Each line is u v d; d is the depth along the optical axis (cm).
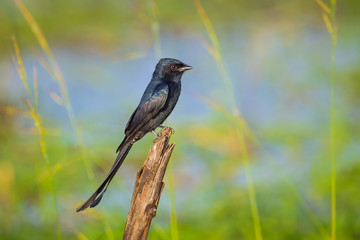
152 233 1013
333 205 837
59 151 1346
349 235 982
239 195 1142
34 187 1238
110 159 1444
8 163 1309
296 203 1069
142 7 1071
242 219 1047
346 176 1134
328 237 916
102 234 1020
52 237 1059
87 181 1277
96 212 935
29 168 1326
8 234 1084
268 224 1023
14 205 1166
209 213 1102
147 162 669
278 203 1081
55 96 950
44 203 1172
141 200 664
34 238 1063
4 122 1524
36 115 815
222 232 1023
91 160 1214
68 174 1273
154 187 666
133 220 665
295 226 1022
